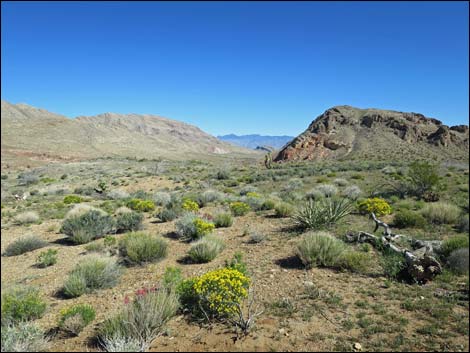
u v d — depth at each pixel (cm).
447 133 8500
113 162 9469
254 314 495
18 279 841
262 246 948
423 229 1025
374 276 677
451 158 6812
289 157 9100
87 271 734
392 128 9631
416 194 1758
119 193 2995
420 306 534
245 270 712
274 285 658
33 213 1798
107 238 1066
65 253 1059
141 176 5066
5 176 5972
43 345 480
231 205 1564
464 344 429
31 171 6881
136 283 733
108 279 743
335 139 9512
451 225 1070
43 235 1384
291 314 530
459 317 495
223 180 3988
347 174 3269
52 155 11350
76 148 14775
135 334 473
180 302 568
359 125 10419
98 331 515
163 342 472
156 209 1884
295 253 847
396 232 992
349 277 679
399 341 438
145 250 877
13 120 16975
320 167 4919
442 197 1672
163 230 1263
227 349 442
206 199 1989
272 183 3216
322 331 476
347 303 562
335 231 1028
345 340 450
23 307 575
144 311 493
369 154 7862
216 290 529
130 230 1305
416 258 652
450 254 707
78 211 1803
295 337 463
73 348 477
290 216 1303
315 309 544
